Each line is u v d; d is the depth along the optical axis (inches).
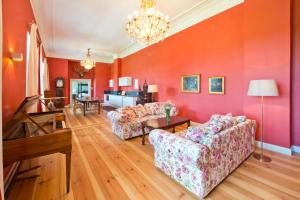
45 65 293.6
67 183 74.1
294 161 104.6
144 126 139.3
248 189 76.5
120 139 150.0
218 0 153.5
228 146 83.0
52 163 102.0
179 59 204.1
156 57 246.5
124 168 96.7
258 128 128.0
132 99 276.5
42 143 67.4
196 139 74.6
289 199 69.9
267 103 123.0
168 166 85.3
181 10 170.4
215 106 162.7
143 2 118.3
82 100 285.1
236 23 143.3
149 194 73.5
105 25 210.8
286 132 114.9
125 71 349.7
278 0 114.0
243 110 138.1
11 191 74.4
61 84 362.6
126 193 74.1
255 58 126.2
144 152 120.3
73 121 226.8
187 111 195.2
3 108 80.1
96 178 86.0
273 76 117.7
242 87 140.1
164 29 131.6
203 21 172.1
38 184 80.1
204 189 68.7
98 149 125.9
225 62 152.6
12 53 94.5
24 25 127.8
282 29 112.7
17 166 90.1
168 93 224.5
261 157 108.3
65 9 169.9
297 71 115.8
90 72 439.2
